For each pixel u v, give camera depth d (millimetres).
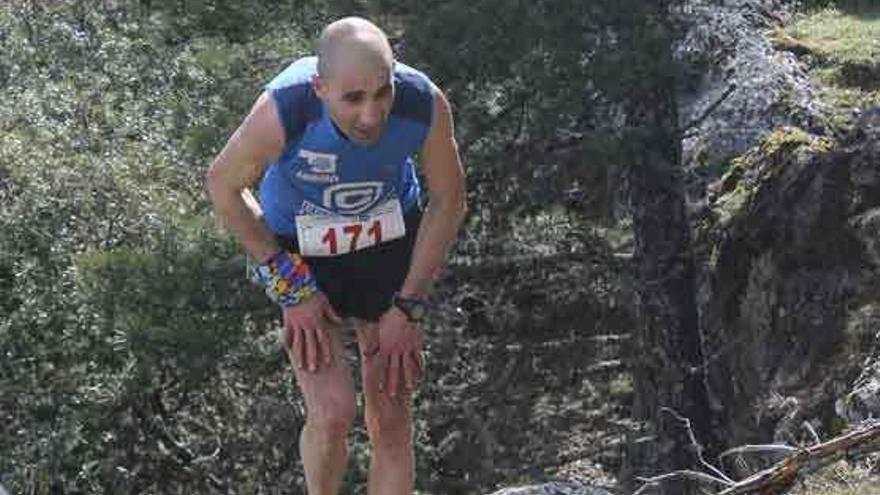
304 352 5727
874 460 9453
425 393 17688
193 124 16688
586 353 18219
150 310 15906
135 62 18812
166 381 17219
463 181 5652
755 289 16594
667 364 17172
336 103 5145
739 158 17281
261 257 5637
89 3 20172
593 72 15734
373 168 5453
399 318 5719
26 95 19062
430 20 15711
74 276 16625
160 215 16828
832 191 16094
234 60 16578
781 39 18734
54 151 18328
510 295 18109
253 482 18016
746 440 16219
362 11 16188
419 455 17047
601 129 16297
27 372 17531
